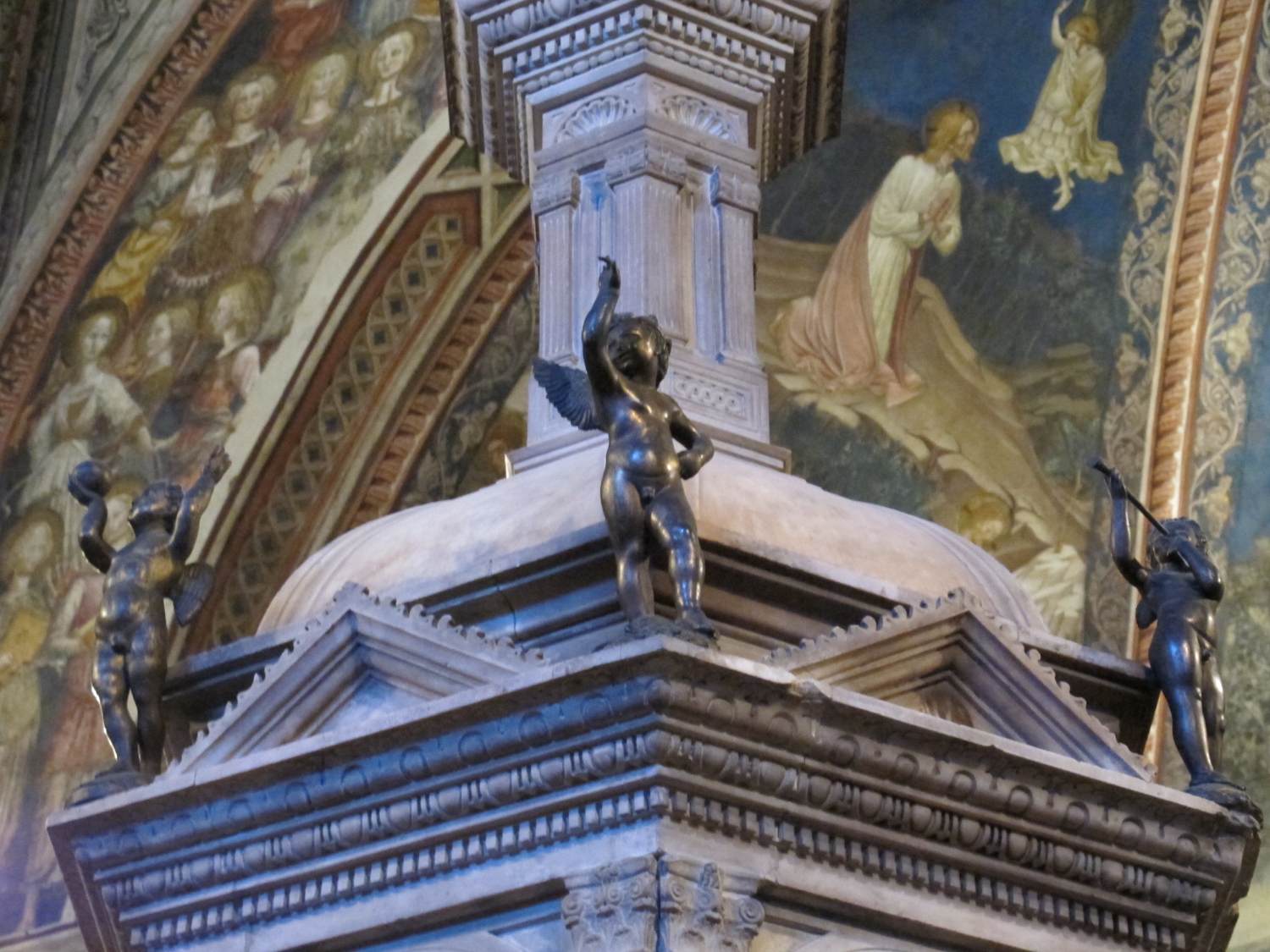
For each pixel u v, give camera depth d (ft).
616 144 18.53
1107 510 43.91
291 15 47.29
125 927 14.53
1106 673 15.60
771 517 15.57
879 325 45.16
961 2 44.11
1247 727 42.52
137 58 47.91
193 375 48.11
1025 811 14.05
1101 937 14.62
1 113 48.21
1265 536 43.34
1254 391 43.55
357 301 47.32
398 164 46.50
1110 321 44.29
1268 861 41.55
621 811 12.98
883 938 13.67
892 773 13.53
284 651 14.80
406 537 16.03
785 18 19.15
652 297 17.67
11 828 48.03
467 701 13.12
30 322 48.85
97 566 15.58
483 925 13.42
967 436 44.96
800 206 44.83
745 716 12.96
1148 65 43.47
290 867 13.97
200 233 48.44
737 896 12.93
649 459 13.80
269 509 47.42
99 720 47.60
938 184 44.86
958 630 14.60
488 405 47.93
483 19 19.16
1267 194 43.06
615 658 12.68
